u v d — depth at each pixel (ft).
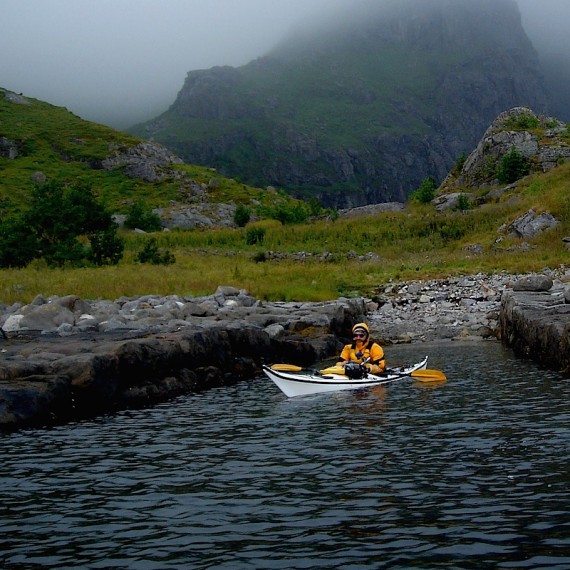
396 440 30.37
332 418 36.06
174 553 19.36
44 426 35.76
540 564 17.57
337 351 68.80
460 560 18.01
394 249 142.10
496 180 200.75
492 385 43.68
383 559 18.31
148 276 99.55
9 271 106.63
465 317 82.48
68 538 20.74
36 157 306.14
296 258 139.03
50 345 47.26
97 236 122.72
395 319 84.64
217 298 80.43
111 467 27.94
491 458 26.76
